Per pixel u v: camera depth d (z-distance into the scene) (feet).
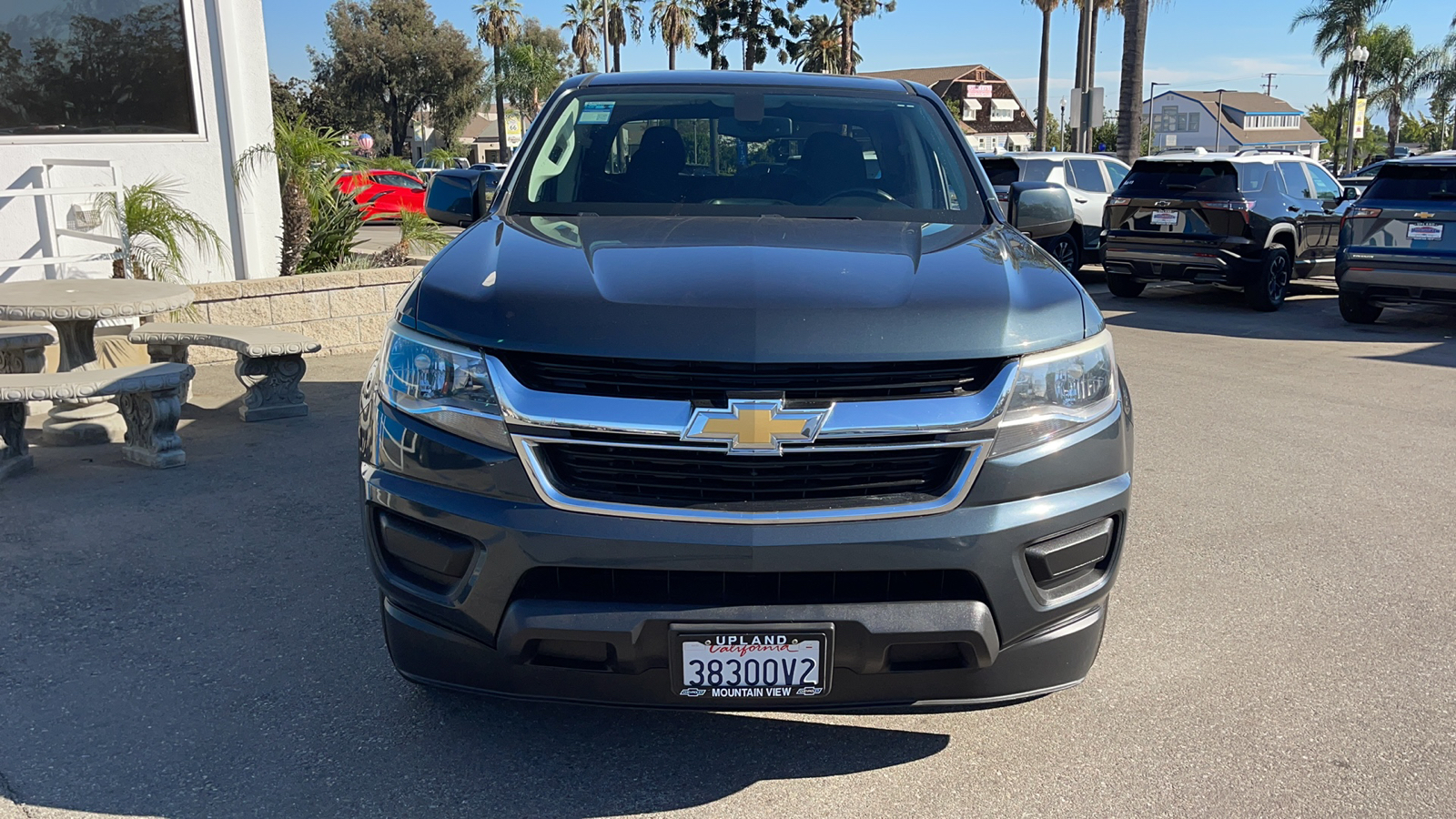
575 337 7.81
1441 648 11.96
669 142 12.27
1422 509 16.90
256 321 25.27
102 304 17.39
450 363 8.05
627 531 7.61
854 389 7.82
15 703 10.07
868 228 10.60
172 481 16.39
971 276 8.88
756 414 7.60
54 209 25.00
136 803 8.63
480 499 7.88
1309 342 33.06
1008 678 8.29
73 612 11.96
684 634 7.70
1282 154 42.88
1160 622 12.53
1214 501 17.11
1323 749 9.79
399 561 8.50
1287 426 22.12
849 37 164.35
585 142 12.33
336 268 30.86
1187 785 9.17
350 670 10.85
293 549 13.85
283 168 29.25
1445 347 32.32
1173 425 22.08
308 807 8.63
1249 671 11.34
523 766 9.28
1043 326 8.39
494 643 8.01
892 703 8.24
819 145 12.32
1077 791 9.07
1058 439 8.16
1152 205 41.01
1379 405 24.20
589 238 9.77
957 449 7.88
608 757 9.46
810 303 8.05
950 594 7.93
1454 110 175.52
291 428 19.48
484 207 13.07
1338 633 12.31
